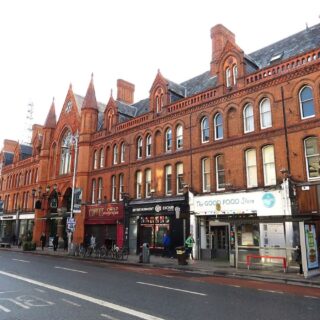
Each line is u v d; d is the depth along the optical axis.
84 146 35.97
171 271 17.59
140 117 30.48
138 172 29.89
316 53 19.23
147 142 29.58
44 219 40.88
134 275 15.28
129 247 28.72
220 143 23.28
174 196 25.66
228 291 11.25
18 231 47.19
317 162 18.39
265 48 26.69
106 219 31.39
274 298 10.09
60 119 42.41
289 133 19.66
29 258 24.02
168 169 27.12
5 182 55.66
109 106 34.78
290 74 20.16
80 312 7.75
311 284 13.23
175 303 8.99
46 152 43.31
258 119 21.41
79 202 29.33
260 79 21.70
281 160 19.78
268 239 19.44
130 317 7.36
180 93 29.52
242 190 21.16
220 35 29.48
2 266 17.50
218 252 22.86
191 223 23.83
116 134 32.81
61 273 15.08
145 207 27.52
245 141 21.83
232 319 7.47
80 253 28.27
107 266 19.70
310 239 15.34
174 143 26.78
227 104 23.39
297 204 18.47
